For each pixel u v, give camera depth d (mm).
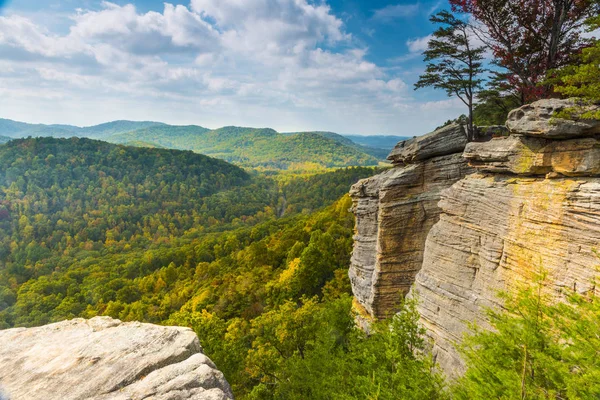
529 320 13484
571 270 17562
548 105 19484
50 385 8445
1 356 9586
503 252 21078
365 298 36375
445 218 25594
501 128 31250
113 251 181500
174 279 120438
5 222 197625
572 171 18656
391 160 35938
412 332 22406
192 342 10508
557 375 12031
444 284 24734
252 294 72000
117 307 95062
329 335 29312
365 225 38938
